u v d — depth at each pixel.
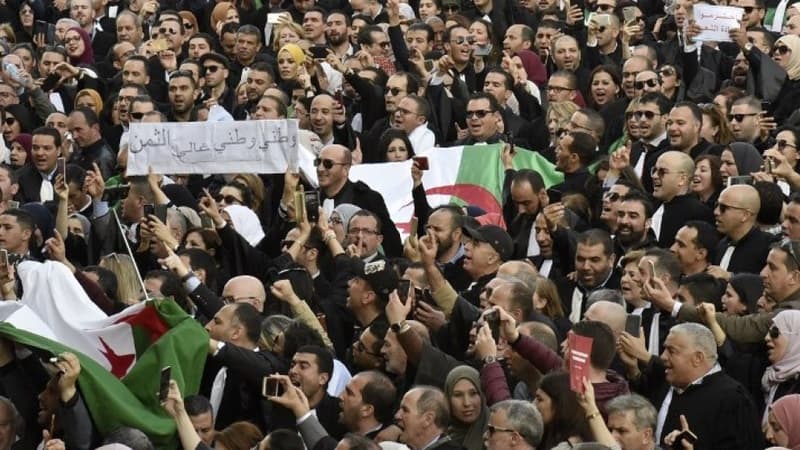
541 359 28.73
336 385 31.03
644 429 26.80
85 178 41.47
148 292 34.09
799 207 34.38
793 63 47.06
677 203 37.75
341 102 45.38
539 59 51.06
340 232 38.22
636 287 32.78
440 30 54.97
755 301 31.81
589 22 51.31
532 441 26.25
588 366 27.03
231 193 41.88
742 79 47.56
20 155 46.50
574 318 34.44
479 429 28.12
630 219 35.91
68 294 31.42
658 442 29.27
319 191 40.31
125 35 57.41
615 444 26.39
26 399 29.62
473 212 41.19
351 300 32.75
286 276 34.47
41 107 50.69
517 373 29.20
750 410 29.09
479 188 42.19
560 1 58.59
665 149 41.91
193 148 40.03
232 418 31.09
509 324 28.73
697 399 29.11
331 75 50.84
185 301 34.31
